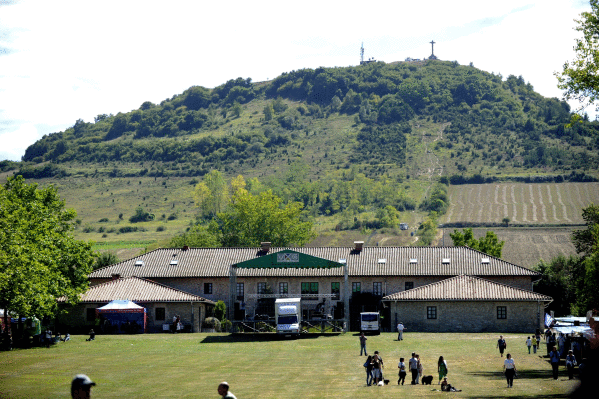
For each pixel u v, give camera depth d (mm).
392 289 79250
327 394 32812
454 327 70688
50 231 64062
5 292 51219
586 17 39875
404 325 71312
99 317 70062
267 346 57594
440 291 71625
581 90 40000
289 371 42219
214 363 45969
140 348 55469
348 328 70875
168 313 72375
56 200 71500
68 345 57531
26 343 57906
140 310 69812
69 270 67125
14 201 60969
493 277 78188
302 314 78562
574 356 38219
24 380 36906
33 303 53844
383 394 32969
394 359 49219
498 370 42750
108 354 51062
